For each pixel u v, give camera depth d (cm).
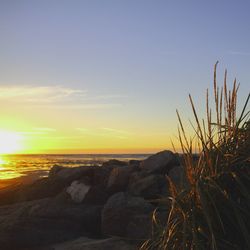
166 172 1083
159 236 421
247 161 406
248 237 360
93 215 934
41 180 1296
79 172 1199
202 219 385
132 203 856
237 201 395
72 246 742
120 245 702
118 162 1478
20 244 800
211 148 416
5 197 1234
